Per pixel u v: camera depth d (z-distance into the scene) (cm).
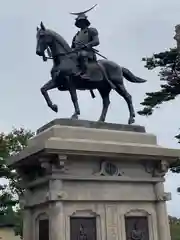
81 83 1050
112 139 991
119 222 956
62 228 891
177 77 2656
